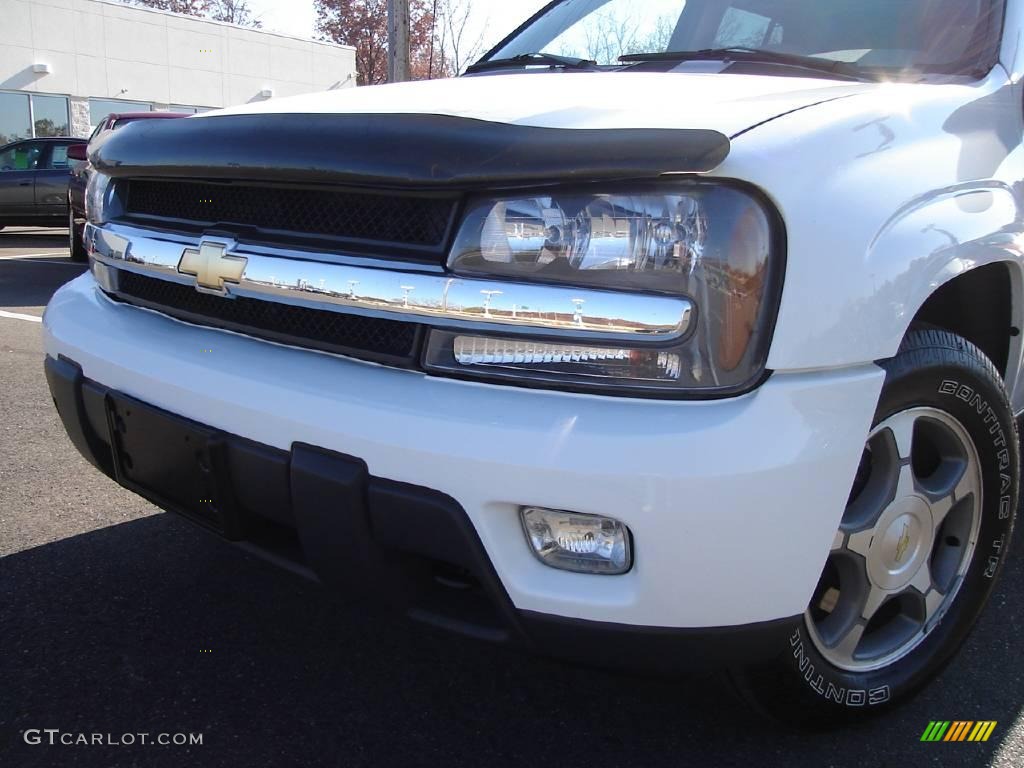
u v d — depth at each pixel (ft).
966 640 7.21
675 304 4.72
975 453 6.53
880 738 6.71
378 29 110.63
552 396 4.90
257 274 5.82
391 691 7.17
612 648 5.08
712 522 4.66
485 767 6.29
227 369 5.84
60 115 69.31
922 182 5.61
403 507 5.03
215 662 7.48
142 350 6.45
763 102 5.51
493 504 4.87
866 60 7.65
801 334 4.83
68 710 6.79
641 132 4.71
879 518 6.09
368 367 5.43
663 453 4.60
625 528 4.82
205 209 6.45
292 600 8.56
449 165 4.91
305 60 86.12
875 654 6.68
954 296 6.95
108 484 11.35
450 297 5.06
